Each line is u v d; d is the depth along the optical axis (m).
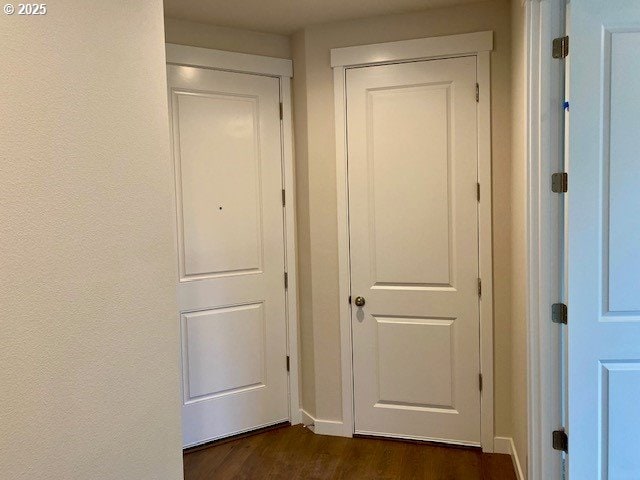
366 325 2.89
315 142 2.92
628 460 1.95
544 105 2.02
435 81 2.70
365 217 2.85
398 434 2.88
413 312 2.81
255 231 3.00
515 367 2.52
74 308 1.18
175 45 2.70
